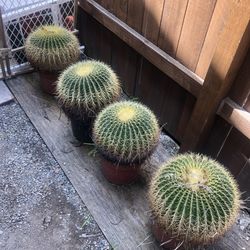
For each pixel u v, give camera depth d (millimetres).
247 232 1443
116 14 1790
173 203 1065
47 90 1908
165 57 1549
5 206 1461
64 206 1471
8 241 1354
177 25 1438
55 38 1733
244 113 1300
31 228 1396
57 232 1388
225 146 1494
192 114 1485
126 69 1949
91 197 1490
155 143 1344
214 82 1304
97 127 1335
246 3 1081
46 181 1556
